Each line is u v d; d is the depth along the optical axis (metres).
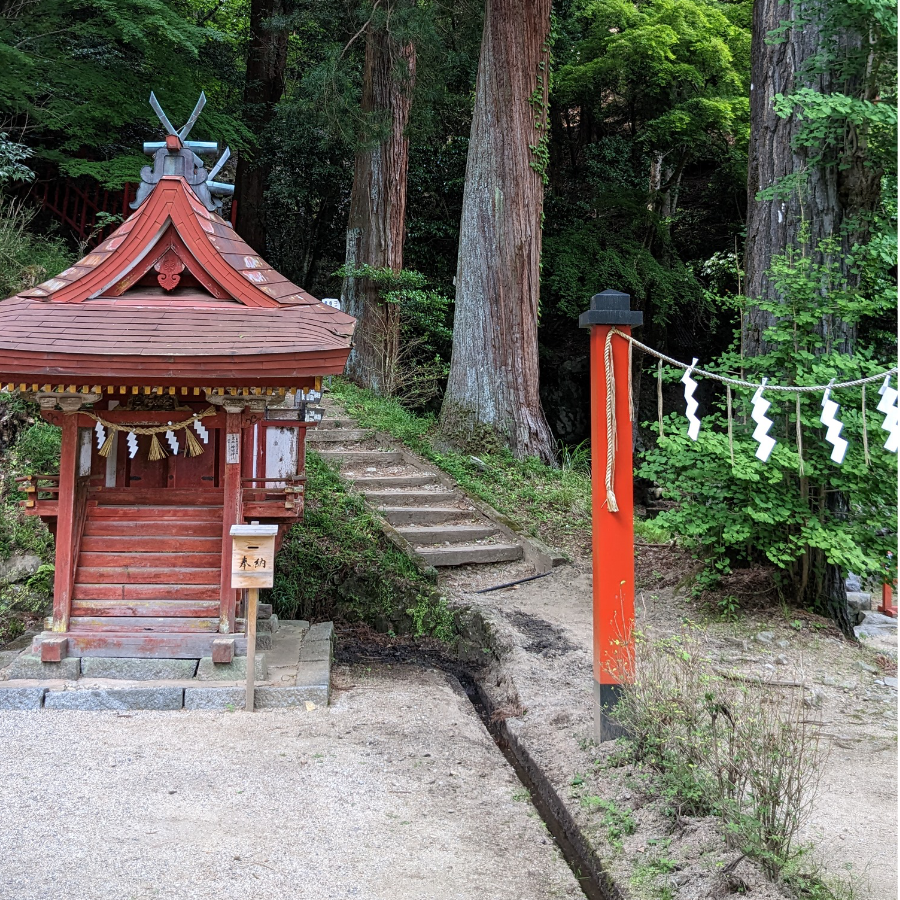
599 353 4.39
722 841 3.24
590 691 5.59
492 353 11.34
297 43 19.47
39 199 13.95
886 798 3.94
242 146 15.25
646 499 15.05
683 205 20.52
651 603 7.09
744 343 7.42
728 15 18.45
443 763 4.34
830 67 6.80
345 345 4.85
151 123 14.22
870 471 6.09
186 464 5.91
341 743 4.54
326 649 5.98
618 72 17.36
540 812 4.12
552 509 9.73
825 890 2.93
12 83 11.07
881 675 5.85
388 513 8.85
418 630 7.25
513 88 11.34
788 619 6.57
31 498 5.36
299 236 19.42
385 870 3.21
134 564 5.42
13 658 5.57
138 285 5.56
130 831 3.44
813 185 7.04
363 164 14.34
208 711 4.98
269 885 3.06
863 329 8.76
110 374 4.72
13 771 4.00
